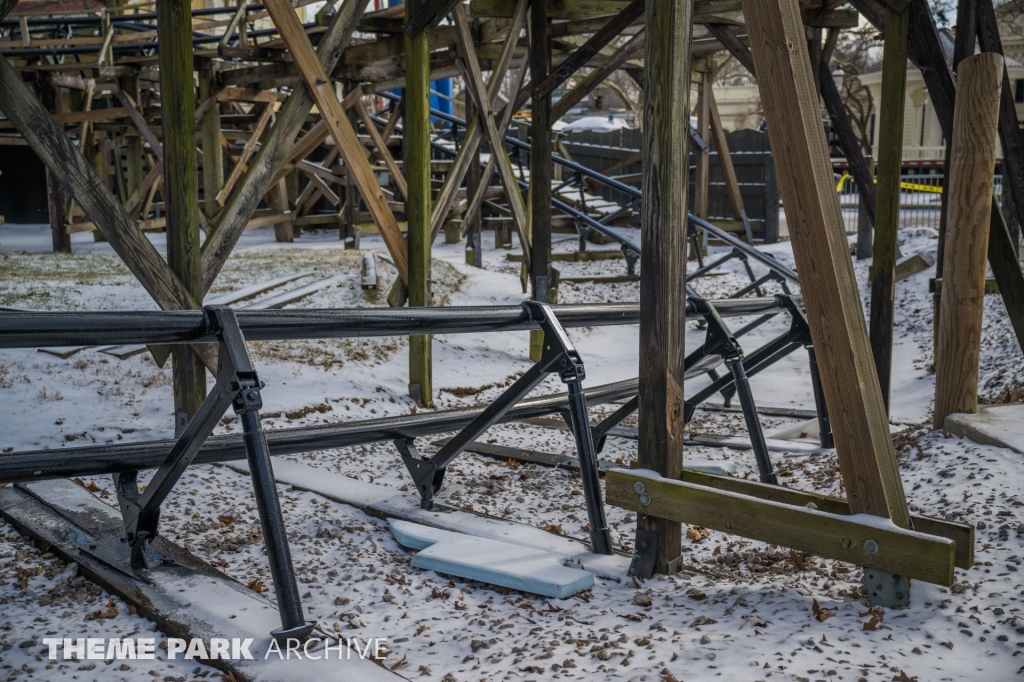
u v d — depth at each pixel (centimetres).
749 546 353
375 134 1117
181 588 287
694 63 1419
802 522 277
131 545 311
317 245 1423
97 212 461
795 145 275
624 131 1873
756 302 454
